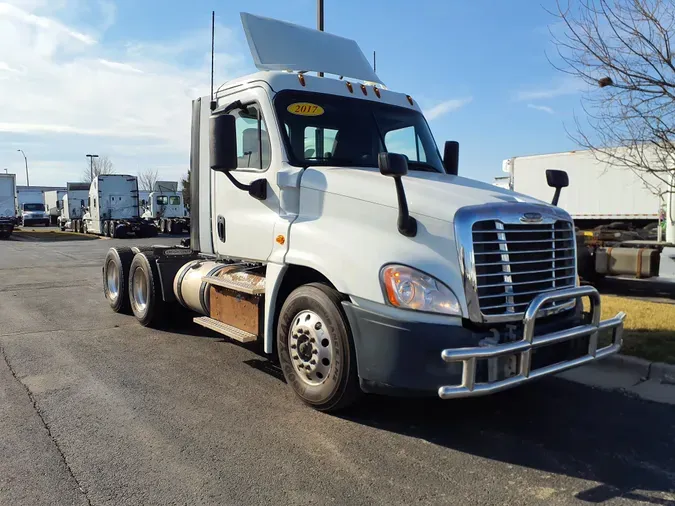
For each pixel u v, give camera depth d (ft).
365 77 20.72
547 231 14.01
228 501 10.80
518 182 56.24
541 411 15.67
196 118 21.67
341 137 17.61
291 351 15.67
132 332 24.81
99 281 42.68
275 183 16.78
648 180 45.24
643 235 40.16
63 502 10.72
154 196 142.61
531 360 12.96
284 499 10.89
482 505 10.77
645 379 18.20
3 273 48.39
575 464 12.53
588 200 50.55
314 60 19.81
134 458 12.53
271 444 13.30
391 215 13.65
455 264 12.66
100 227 118.52
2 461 12.36
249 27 18.95
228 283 18.39
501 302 13.04
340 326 14.03
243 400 16.19
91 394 16.62
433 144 19.92
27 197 216.95
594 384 17.90
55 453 12.75
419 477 11.84
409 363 12.62
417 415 15.21
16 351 21.38
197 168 21.79
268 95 17.15
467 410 15.67
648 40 23.02
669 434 14.16
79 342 22.91
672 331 21.93
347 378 14.05
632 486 11.57
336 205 14.98
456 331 12.45
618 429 14.47
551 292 13.00
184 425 14.38
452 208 12.95
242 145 18.48
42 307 31.04
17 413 15.10
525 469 12.27
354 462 12.47
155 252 26.45
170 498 10.89
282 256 15.92
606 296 31.99
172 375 18.52
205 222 21.26
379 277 13.10
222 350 21.71
